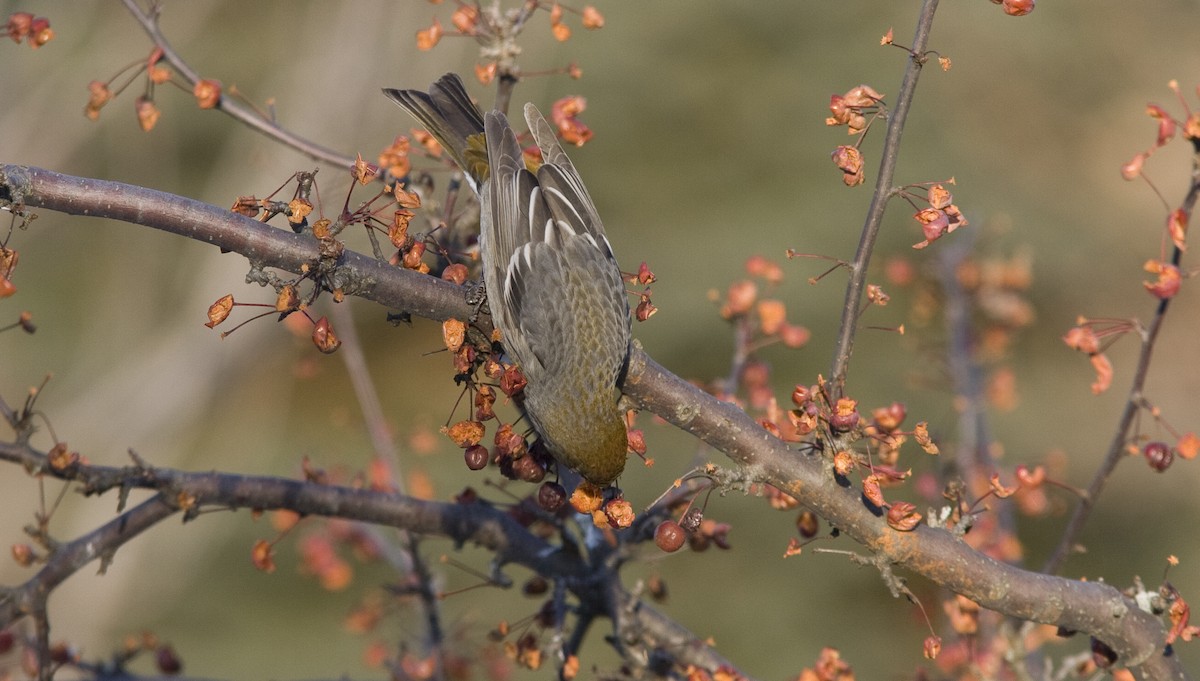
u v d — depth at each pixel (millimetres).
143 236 19547
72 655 5723
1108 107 24109
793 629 16562
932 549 4301
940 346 7570
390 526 5348
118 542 4973
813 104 21047
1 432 17094
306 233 4301
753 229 19766
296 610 16688
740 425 4398
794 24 21688
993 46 22906
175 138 18375
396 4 17484
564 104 5762
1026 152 22875
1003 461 17125
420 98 6117
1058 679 5641
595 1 21609
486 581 5438
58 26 16562
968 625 5500
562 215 5398
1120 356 20156
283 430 18766
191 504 4988
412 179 5828
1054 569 5008
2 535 15703
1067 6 23828
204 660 15711
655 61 21188
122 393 18312
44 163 16328
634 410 4918
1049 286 20391
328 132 17219
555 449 4867
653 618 5242
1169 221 4520
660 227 20391
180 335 18781
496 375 4488
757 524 17344
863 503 4289
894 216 19734
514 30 5660
